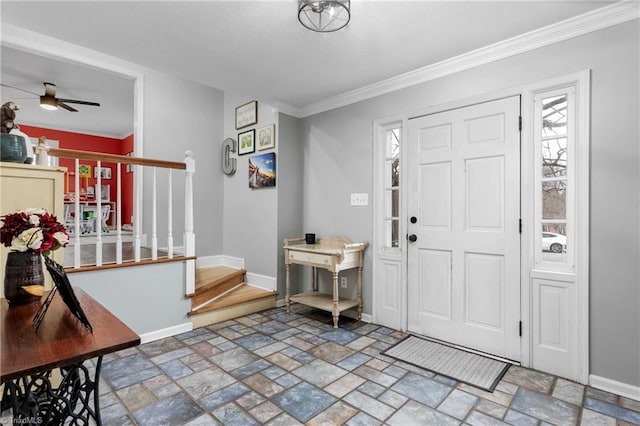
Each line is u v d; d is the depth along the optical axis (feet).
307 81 9.93
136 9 6.48
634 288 6.23
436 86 8.96
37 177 6.33
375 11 6.40
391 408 5.88
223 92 14.66
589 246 6.66
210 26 7.03
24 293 4.73
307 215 12.51
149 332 8.98
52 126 22.29
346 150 11.13
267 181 12.34
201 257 13.99
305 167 12.57
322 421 5.50
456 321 8.62
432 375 7.08
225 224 14.57
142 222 12.57
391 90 9.88
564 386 6.63
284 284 12.35
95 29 7.23
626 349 6.30
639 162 6.18
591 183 6.64
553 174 7.31
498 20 6.72
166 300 9.32
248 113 13.29
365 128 10.57
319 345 8.66
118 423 5.41
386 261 10.11
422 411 5.80
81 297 5.24
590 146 6.65
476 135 8.27
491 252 8.04
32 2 6.30
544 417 5.62
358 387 6.59
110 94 16.21
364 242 10.62
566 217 7.09
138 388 6.50
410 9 6.33
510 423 5.47
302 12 6.41
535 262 7.47
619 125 6.37
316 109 11.99
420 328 9.34
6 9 6.54
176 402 6.03
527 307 7.46
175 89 13.06
